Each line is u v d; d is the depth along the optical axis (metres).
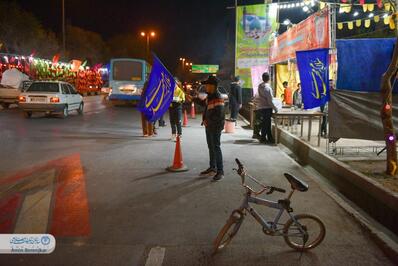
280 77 23.05
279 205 4.70
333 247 4.96
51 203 6.46
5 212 6.04
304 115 11.41
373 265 4.53
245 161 9.73
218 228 5.50
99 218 5.84
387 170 7.29
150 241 5.08
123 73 28.67
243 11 20.86
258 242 5.07
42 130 14.72
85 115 21.42
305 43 13.18
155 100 8.66
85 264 4.49
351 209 6.28
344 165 7.82
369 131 8.59
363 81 8.72
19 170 8.51
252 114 16.69
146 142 12.38
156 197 6.81
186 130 15.75
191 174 8.34
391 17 9.15
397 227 5.48
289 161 9.77
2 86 24.67
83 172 8.41
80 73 43.00
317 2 13.30
